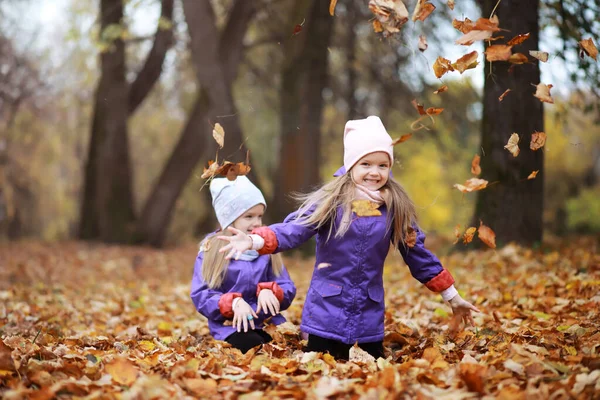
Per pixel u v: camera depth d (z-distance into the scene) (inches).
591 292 217.3
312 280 162.6
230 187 183.5
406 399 117.5
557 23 297.1
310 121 647.8
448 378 128.4
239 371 141.0
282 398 121.5
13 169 978.7
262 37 807.7
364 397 114.4
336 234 155.6
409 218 158.2
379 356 162.1
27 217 1156.5
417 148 847.1
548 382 124.1
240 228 183.5
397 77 639.8
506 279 267.9
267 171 1047.6
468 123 658.2
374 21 159.8
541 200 338.3
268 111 932.6
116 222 768.3
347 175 160.7
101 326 245.9
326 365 143.5
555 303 211.0
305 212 157.5
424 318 212.2
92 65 822.5
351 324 156.7
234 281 181.8
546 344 155.6
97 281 433.7
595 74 292.5
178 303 319.9
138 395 116.9
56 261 533.6
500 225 335.9
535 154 331.9
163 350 170.2
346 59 688.4
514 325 188.2
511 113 320.8
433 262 161.0
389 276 346.9
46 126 982.4
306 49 643.5
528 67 308.3
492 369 128.6
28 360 146.7
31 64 781.9
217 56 588.4
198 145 773.9
